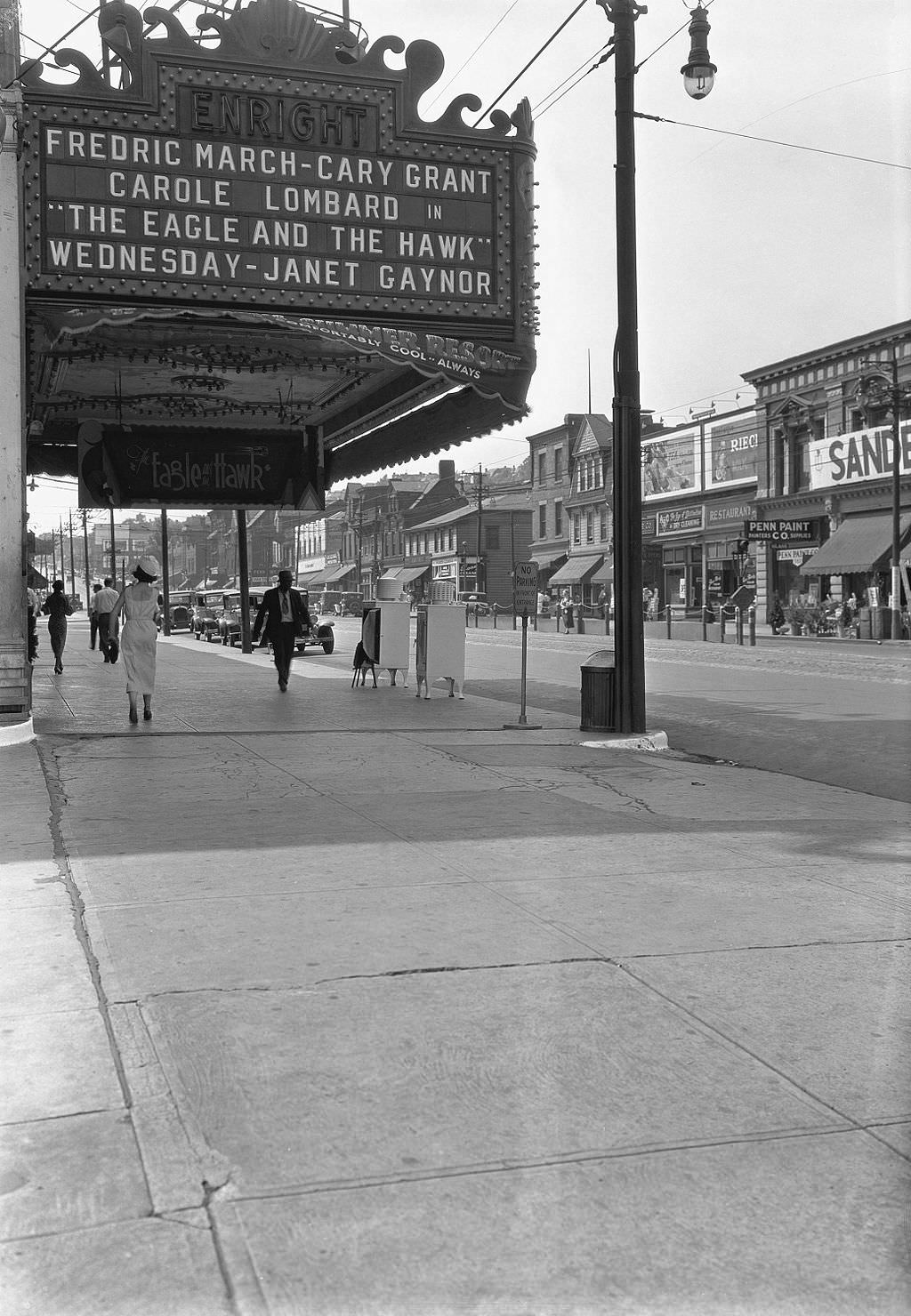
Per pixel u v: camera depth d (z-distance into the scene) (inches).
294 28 498.9
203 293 490.3
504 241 531.2
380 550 4224.9
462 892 239.0
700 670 1024.9
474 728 524.4
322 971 188.4
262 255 497.7
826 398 1894.7
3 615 463.8
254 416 865.5
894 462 1601.9
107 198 477.7
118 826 304.5
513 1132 133.1
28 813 317.7
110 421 868.0
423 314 520.4
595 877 253.9
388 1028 164.1
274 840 288.0
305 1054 154.8
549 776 397.1
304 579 5137.8
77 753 433.7
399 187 515.8
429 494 4015.8
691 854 279.3
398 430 793.6
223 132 490.9
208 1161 126.1
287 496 900.6
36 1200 118.4
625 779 396.5
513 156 530.9
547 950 200.5
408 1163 126.0
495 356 531.2
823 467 1889.8
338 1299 103.0
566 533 2881.4
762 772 426.9
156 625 534.9
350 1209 117.0
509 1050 156.4
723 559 2212.1
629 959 196.1
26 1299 103.0
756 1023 166.7
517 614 531.8
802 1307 102.3
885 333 1752.0
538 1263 108.3
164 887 241.1
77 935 207.3
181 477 884.6
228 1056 153.9
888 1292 104.5
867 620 1648.6
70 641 1539.1
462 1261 108.5
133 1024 164.9
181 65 484.1
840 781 424.8
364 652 762.2
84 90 472.4
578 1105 140.0
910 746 514.0
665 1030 164.1
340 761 422.0
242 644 1258.0
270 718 561.9
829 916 223.8
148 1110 138.3
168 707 613.0
